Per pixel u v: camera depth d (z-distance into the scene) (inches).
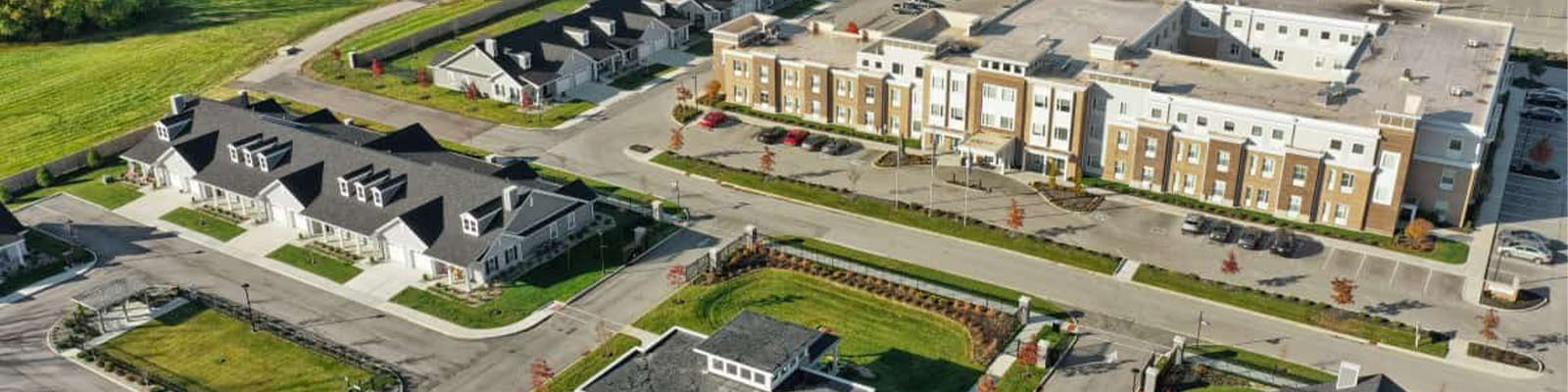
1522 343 3462.1
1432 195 4192.9
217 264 4055.1
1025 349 3326.8
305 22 6914.4
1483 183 4493.1
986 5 5846.5
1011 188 4584.2
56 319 3713.1
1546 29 6407.5
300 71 6072.8
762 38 5516.7
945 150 4928.6
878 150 4970.5
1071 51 4904.0
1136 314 3663.9
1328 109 4237.2
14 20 6471.5
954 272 3944.4
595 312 3725.4
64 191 4658.0
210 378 3388.3
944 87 4795.8
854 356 3457.2
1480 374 3314.5
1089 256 4025.6
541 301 3784.5
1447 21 5260.8
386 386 3326.8
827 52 5354.3
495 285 3878.0
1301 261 3973.9
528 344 3548.2
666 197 4557.1
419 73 5816.9
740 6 6811.0
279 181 4200.3
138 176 4756.4
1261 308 3678.6
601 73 5915.4
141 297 3786.9
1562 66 5812.0
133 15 6929.1
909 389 3284.9
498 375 3385.8
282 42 6545.3
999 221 4308.6
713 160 4906.5
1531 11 6766.7
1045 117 4594.0
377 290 3863.2
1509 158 4741.6
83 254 4116.6
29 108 5625.0
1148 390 3191.4
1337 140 4082.2
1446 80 4515.3
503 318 3693.4
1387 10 5447.8
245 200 4456.2
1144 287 3821.4
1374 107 4249.5
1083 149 4623.5
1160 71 4667.8
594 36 5979.3
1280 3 5634.8
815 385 3004.4
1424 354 3412.9
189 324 3668.8
